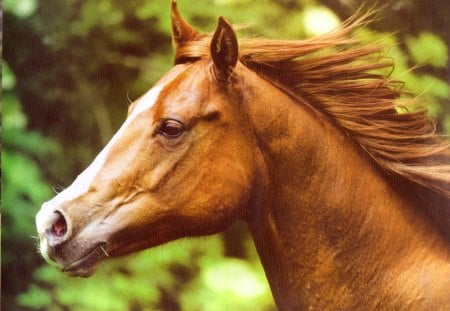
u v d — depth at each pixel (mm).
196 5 7410
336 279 3951
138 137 3867
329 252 3955
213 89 3896
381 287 3936
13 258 7316
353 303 3947
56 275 7379
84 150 7387
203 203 3873
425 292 3879
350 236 3955
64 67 7227
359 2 6664
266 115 3932
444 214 4012
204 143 3865
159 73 7434
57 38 7160
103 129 7371
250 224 4043
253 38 4176
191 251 7594
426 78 6336
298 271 3984
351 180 3969
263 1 7332
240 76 3934
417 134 4035
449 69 6414
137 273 7617
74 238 3787
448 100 6242
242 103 3914
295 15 7270
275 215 3977
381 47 4137
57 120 7336
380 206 3977
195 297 7543
